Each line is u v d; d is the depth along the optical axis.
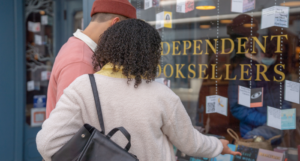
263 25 1.45
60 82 1.09
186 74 1.73
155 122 0.89
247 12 1.49
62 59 1.15
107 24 1.27
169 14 1.76
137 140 0.89
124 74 0.88
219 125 1.63
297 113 1.39
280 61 1.42
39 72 2.79
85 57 1.15
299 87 1.37
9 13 2.54
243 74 1.53
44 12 2.76
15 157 2.62
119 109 0.87
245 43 1.51
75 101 0.85
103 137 0.82
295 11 1.35
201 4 1.64
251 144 1.51
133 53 0.88
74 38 1.28
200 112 1.70
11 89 2.59
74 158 0.82
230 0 1.54
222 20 1.58
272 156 1.44
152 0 1.82
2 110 2.54
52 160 0.83
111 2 1.27
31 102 2.76
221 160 1.59
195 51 1.69
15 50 2.59
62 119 0.83
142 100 0.89
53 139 0.81
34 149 2.77
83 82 0.88
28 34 2.72
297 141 1.40
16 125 2.62
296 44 1.37
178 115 0.94
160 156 0.91
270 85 1.45
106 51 0.91
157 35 0.96
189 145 0.98
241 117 1.55
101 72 0.93
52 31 2.81
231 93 1.58
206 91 1.67
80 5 2.65
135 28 0.91
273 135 1.46
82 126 0.83
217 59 1.62
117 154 0.81
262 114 1.49
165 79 1.81
